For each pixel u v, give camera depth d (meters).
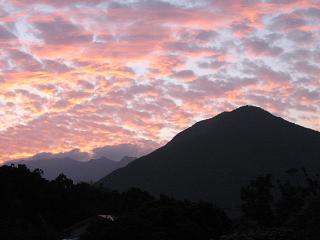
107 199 66.12
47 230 50.22
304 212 24.11
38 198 59.09
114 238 34.78
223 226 40.25
